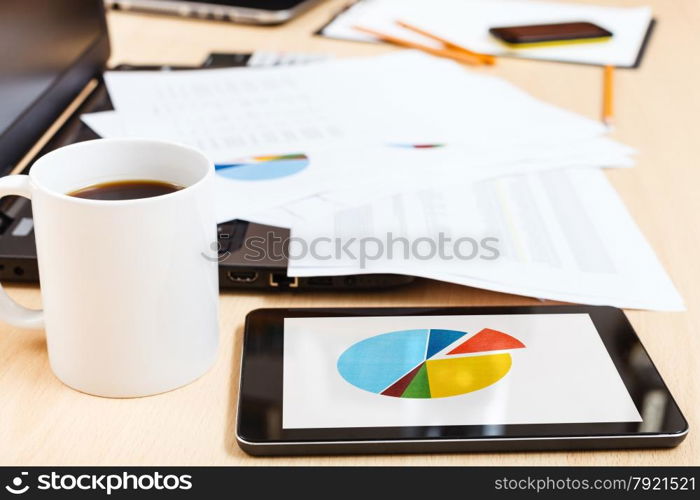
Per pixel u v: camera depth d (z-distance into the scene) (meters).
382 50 0.94
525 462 0.38
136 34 0.96
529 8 1.09
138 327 0.39
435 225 0.55
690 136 0.74
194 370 0.42
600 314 0.48
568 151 0.68
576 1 1.13
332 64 0.85
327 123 0.71
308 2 1.05
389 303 0.50
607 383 0.42
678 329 0.48
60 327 0.40
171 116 0.71
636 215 0.60
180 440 0.39
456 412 0.40
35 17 0.64
